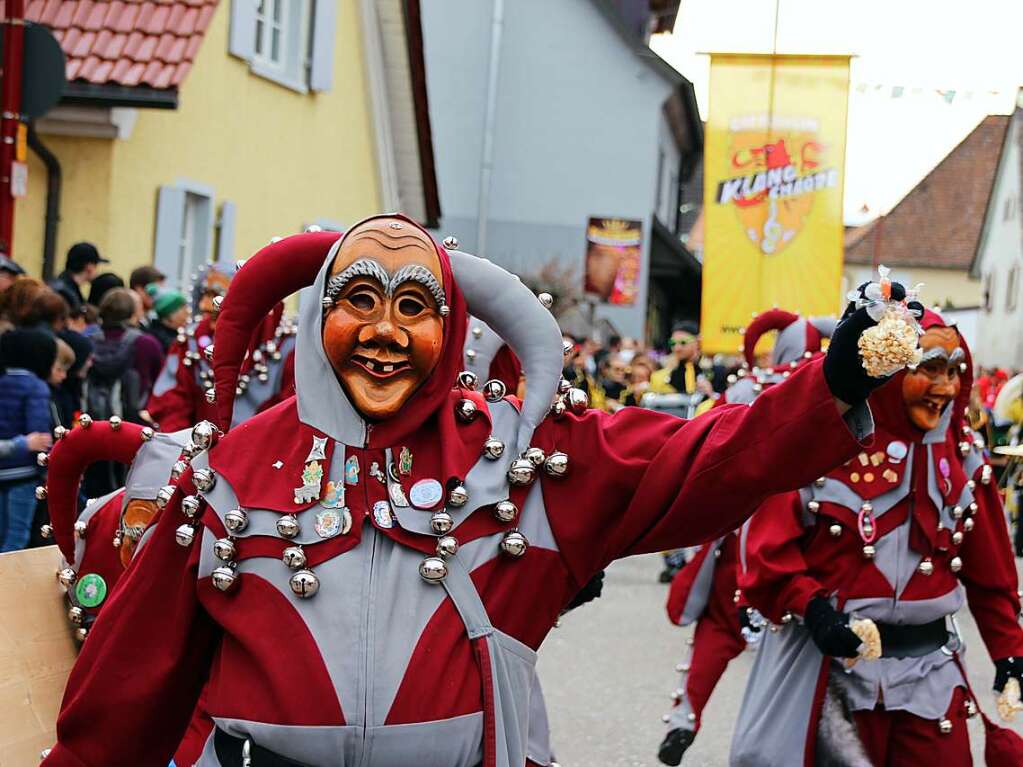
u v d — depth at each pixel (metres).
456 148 30.91
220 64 14.49
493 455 2.94
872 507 4.78
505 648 2.88
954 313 46.66
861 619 4.60
